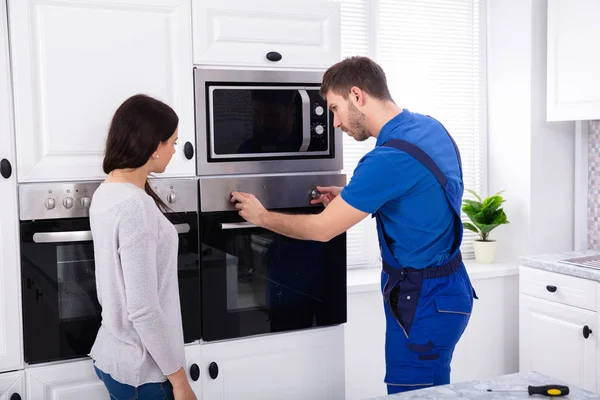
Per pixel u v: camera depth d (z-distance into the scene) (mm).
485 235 3430
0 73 1809
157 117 1673
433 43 3441
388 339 1999
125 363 1648
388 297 1964
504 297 3326
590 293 2697
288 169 2176
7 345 1871
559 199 3354
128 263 1558
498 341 3338
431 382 1939
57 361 1947
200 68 2043
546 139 3295
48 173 1875
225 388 2158
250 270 2146
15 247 1860
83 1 1884
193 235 2055
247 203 2043
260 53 2123
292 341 2254
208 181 2057
